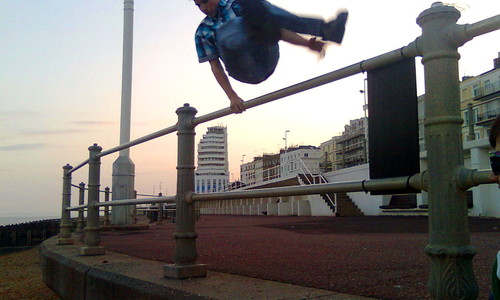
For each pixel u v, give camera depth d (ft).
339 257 14.02
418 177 5.48
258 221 53.98
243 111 9.60
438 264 5.11
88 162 17.38
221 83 9.98
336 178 74.43
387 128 5.99
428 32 5.28
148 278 10.34
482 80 158.61
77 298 13.28
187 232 10.64
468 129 52.80
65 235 23.17
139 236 29.04
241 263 13.11
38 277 23.25
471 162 47.83
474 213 46.98
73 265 14.08
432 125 5.19
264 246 18.69
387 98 6.02
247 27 8.86
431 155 5.22
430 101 5.24
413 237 21.94
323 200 70.54
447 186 5.05
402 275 10.27
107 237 28.19
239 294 8.24
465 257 5.00
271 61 9.46
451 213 5.02
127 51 40.78
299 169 86.17
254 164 388.78
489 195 46.24
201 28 9.85
